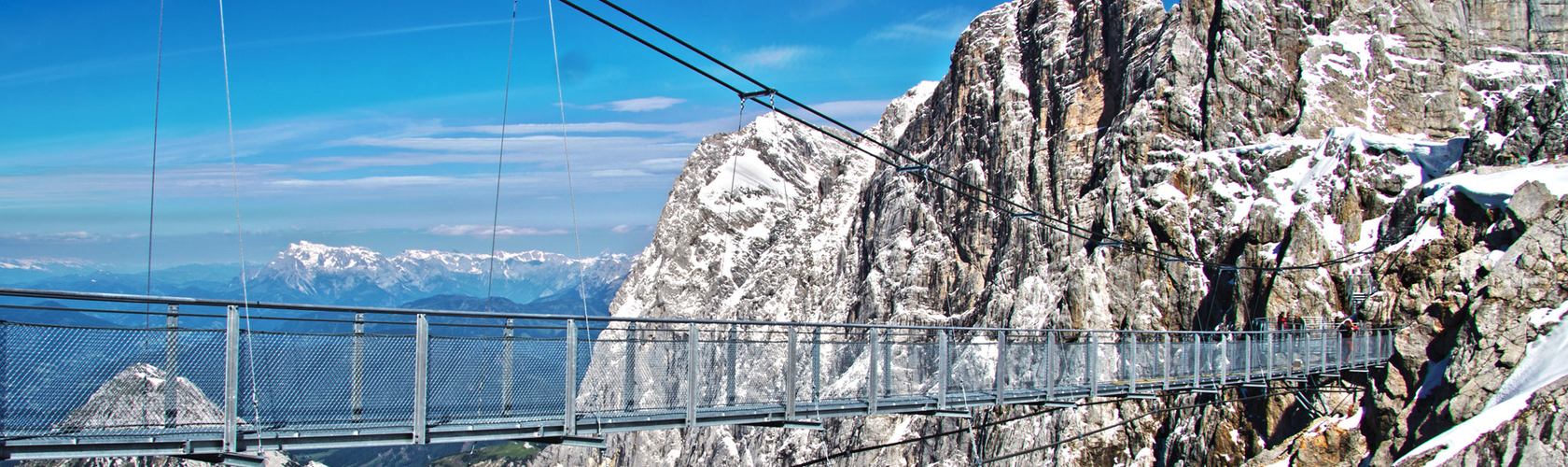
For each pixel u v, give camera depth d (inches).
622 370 671.8
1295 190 1841.8
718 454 3801.7
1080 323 2086.6
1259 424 1537.9
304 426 542.0
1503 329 1171.9
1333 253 1690.5
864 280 3503.9
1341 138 1830.7
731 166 6008.9
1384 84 2058.3
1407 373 1304.1
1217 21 2202.3
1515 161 1561.3
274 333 536.1
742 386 732.0
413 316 589.6
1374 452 1268.5
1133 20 2500.0
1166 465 1708.9
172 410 499.2
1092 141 2481.5
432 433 583.8
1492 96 2007.9
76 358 469.4
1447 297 1312.7
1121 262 2050.9
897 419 2802.7
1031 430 2097.7
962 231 2984.7
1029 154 2721.5
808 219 4987.7
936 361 900.0
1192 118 2149.4
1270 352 1311.5
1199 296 1892.2
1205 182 1995.6
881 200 3705.7
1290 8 2176.4
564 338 649.6
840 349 821.9
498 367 617.9
